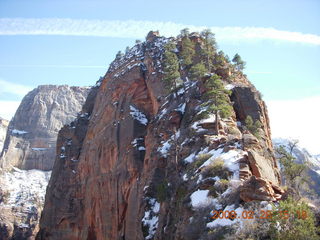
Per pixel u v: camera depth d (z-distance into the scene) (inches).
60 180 3900.1
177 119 2393.0
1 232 5723.4
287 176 1765.5
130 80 3447.3
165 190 1838.1
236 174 1392.7
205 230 1192.2
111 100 3526.1
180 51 3479.3
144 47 3934.5
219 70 2669.8
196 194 1423.5
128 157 2871.6
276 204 1151.0
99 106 3833.7
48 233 3725.4
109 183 3056.1
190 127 2089.1
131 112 3193.9
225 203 1242.6
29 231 5925.2
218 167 1459.2
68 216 3592.5
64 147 4197.8
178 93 2711.6
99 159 3297.2
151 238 1925.4
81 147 4040.4
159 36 4104.3
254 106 2292.1
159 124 2534.5
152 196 2129.7
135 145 2918.3
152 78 3302.2
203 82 2439.7
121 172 2898.6
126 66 3774.6
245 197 1183.6
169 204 1715.1
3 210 6107.3
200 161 1673.2
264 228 1038.4
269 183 1252.5
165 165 2187.5
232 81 2603.3
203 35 3272.6
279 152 2050.9
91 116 4020.7
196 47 3376.0
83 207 3521.2
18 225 5935.0
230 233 1090.7
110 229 2891.2
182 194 1582.2
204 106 2133.4
